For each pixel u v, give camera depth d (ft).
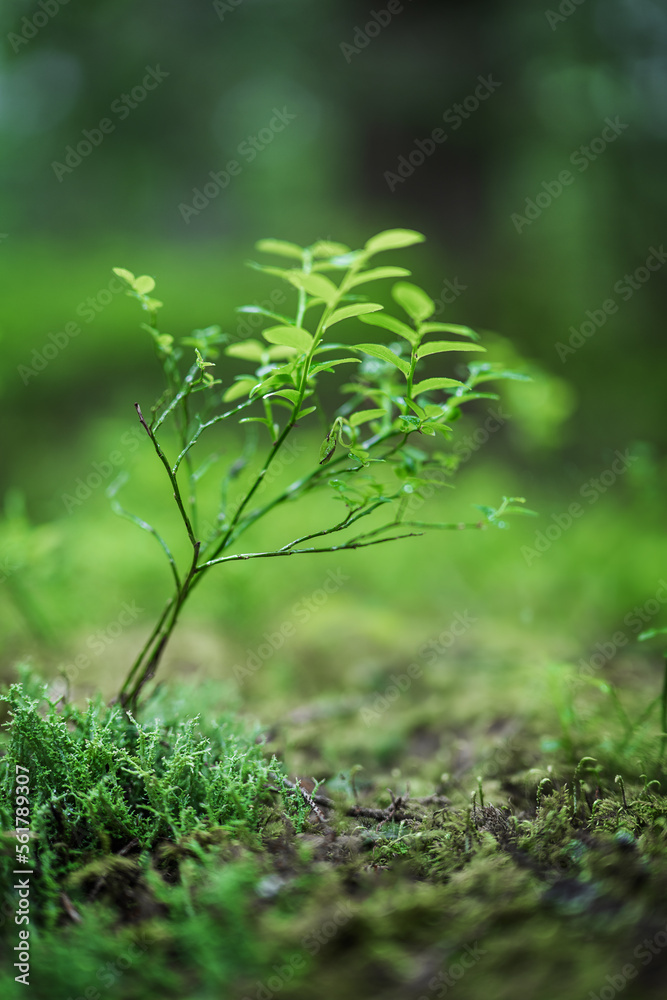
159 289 37.60
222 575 12.04
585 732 7.67
